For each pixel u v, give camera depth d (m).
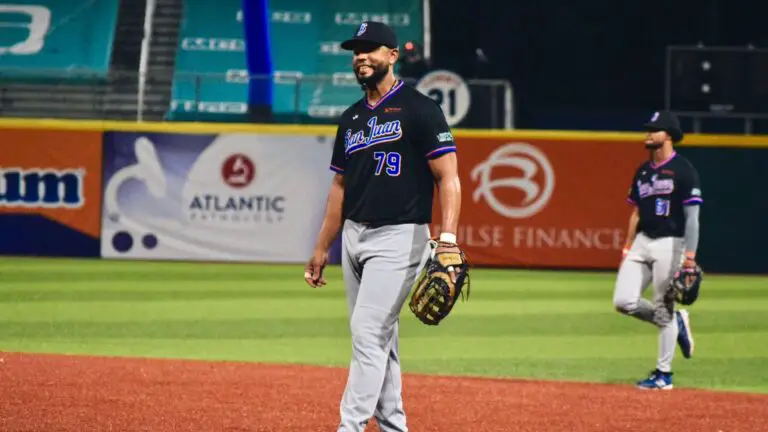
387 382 15.49
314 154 52.38
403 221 14.76
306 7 84.06
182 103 74.25
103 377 22.25
